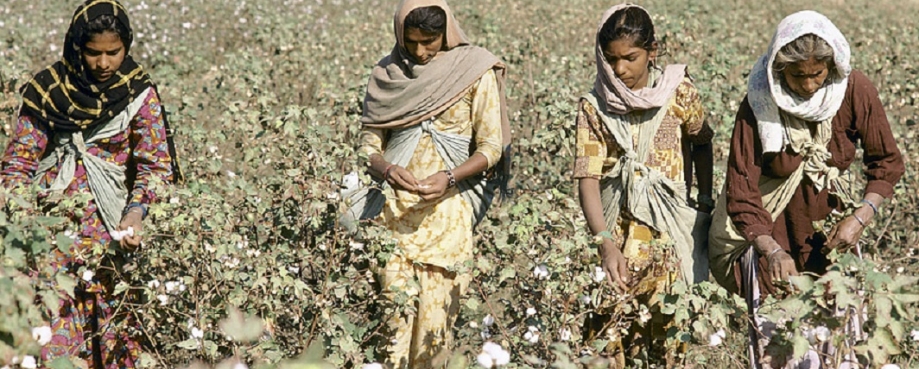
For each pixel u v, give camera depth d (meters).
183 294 4.68
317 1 18.95
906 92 10.33
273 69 11.17
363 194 4.90
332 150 4.96
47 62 12.75
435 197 4.63
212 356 4.24
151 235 4.54
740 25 19.09
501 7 19.17
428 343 4.85
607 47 4.53
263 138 6.30
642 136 4.62
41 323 3.38
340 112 7.78
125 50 4.56
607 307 4.59
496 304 5.66
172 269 4.74
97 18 4.42
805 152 4.38
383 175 4.71
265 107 7.14
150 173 4.68
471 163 4.70
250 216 5.06
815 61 4.14
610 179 4.71
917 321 4.40
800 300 3.60
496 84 4.80
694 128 4.73
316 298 4.61
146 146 4.67
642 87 4.62
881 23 20.02
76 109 4.52
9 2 17.17
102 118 4.55
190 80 11.38
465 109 4.77
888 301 3.46
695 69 11.11
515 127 8.90
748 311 4.56
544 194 5.04
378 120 4.84
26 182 4.58
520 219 4.64
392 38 14.42
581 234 4.49
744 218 4.41
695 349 4.43
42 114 4.52
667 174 4.65
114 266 4.62
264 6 17.44
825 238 4.48
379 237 4.65
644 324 4.68
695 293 4.29
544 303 4.53
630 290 4.66
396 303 4.64
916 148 7.71
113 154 4.65
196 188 4.71
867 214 4.37
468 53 4.77
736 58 12.58
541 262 4.50
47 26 15.24
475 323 4.69
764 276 4.52
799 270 4.52
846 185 4.51
